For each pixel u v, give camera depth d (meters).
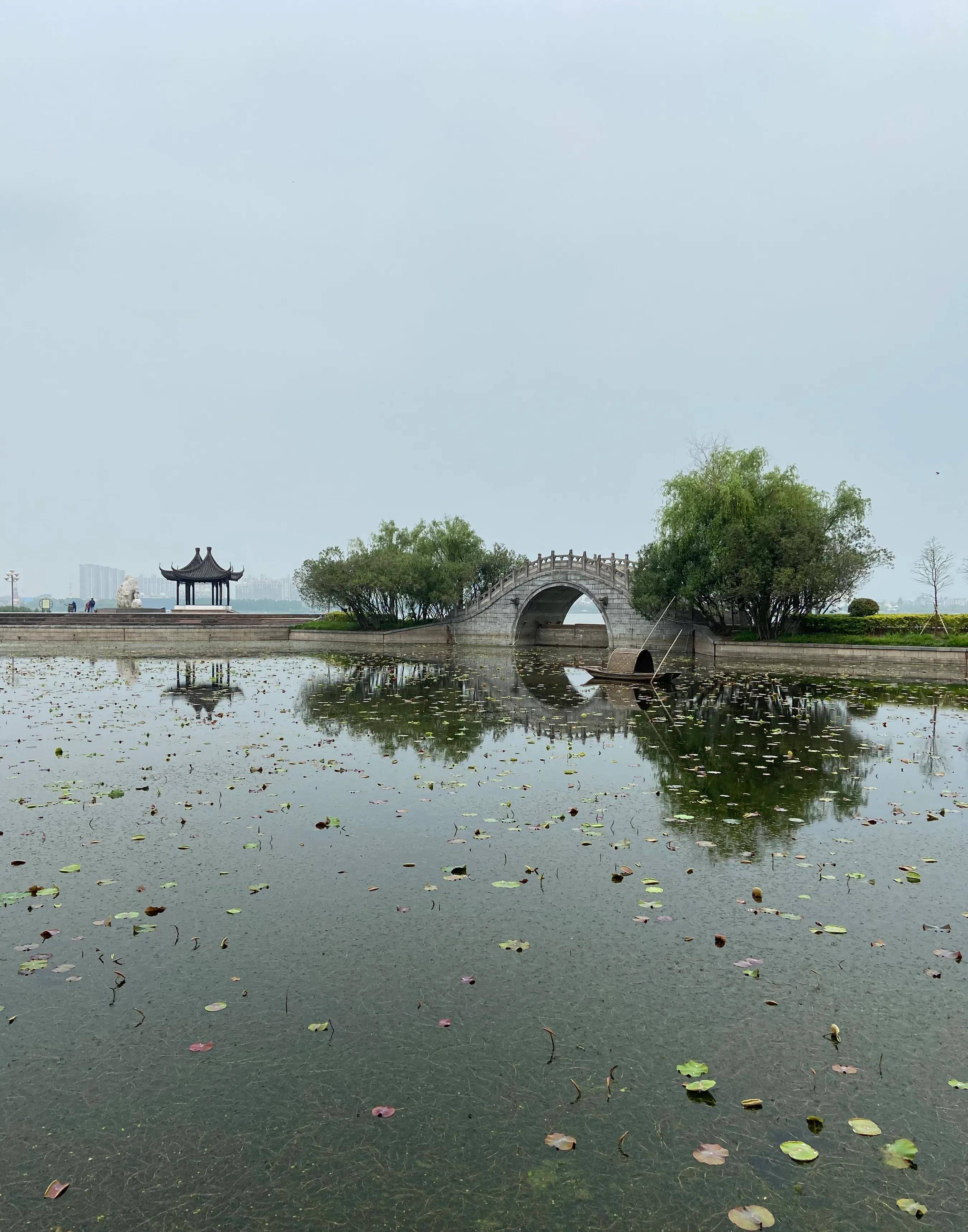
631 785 11.31
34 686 25.39
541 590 52.47
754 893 7.19
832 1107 4.31
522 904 6.95
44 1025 5.03
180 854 8.22
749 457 43.53
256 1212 3.60
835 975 5.71
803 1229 3.50
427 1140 4.05
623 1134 4.09
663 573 43.91
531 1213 3.59
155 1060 4.68
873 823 9.51
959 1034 4.98
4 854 8.20
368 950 6.06
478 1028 5.01
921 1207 3.62
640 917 6.69
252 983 5.55
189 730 16.00
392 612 56.91
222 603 67.94
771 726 17.12
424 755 13.49
